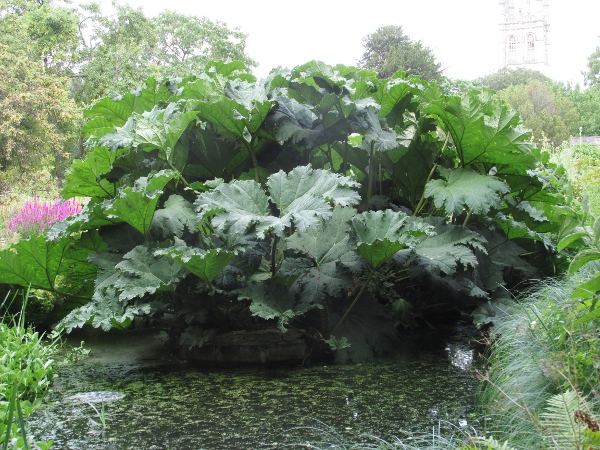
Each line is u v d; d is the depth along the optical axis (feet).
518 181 18.78
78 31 113.80
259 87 17.43
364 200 18.49
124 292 13.71
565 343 10.23
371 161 17.66
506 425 9.22
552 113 192.44
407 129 18.38
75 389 12.78
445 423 10.46
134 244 15.81
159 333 18.34
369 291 16.43
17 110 74.95
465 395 12.10
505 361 11.68
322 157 19.24
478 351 15.94
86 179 18.08
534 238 19.19
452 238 16.10
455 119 16.85
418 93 18.04
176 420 10.86
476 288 16.31
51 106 79.10
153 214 14.60
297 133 16.10
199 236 15.05
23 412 10.27
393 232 14.28
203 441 9.90
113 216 15.57
